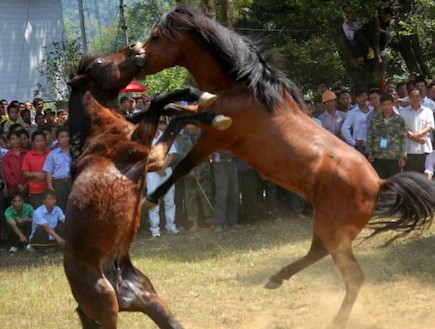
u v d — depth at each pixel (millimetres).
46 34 22547
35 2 22328
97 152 4988
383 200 6262
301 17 16828
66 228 4895
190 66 6398
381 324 6512
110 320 4730
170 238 11219
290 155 6109
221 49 6176
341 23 15109
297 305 7164
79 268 4832
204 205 11734
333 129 12000
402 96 13828
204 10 6707
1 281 8992
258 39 6406
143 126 5023
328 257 9141
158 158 5184
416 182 6133
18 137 11750
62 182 11352
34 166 11445
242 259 9289
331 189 6055
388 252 9062
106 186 4840
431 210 6168
